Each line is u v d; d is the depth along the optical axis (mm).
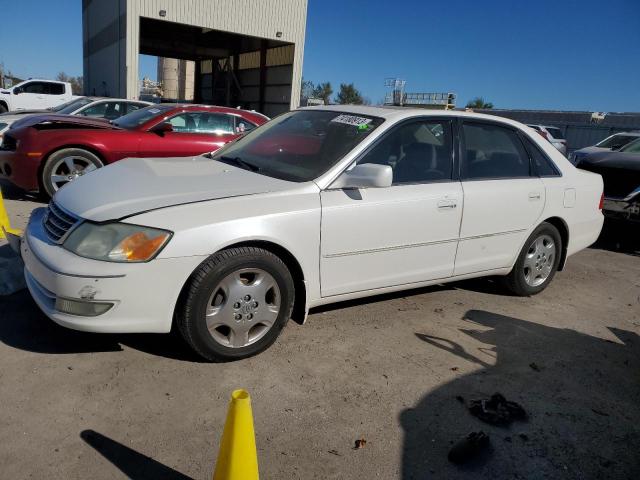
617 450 2869
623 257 6988
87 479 2357
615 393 3447
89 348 3418
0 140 8945
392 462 2629
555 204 4844
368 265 3811
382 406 3074
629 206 7047
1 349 3316
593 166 7543
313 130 4207
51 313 3025
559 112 34688
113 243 2979
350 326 4059
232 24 25672
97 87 32250
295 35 27766
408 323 4203
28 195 7867
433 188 4043
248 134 4762
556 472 2660
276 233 3326
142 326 3053
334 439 2758
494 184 4422
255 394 3074
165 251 3010
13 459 2430
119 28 24734
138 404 2893
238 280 3273
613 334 4375
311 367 3420
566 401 3299
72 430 2652
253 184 3527
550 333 4273
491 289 5168
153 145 7535
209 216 3156
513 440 2869
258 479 2309
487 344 3971
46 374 3096
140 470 2434
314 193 3537
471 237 4316
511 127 4738
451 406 3131
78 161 7207
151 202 3162
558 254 5078
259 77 33031
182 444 2619
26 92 20562
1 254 4711
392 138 3971
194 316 3158
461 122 4395
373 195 3758
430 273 4176
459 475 2578
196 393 3031
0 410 2748
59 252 3041
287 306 3492
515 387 3404
